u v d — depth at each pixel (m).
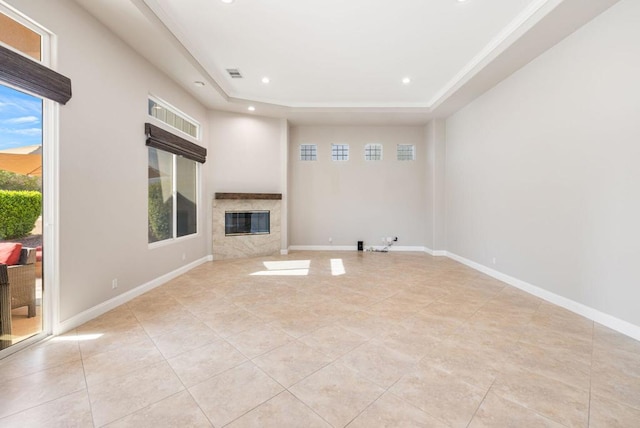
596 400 1.74
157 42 3.46
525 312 3.20
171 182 4.71
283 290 3.98
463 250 5.77
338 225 7.38
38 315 2.72
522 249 4.06
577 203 3.20
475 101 5.27
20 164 2.44
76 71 2.77
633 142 2.63
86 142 2.90
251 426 1.53
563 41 3.36
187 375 1.99
